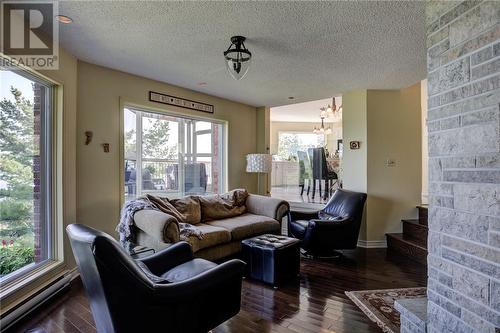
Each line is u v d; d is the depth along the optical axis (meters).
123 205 3.73
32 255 2.71
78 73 3.36
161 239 2.96
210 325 1.82
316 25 2.49
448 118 1.49
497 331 1.23
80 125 3.37
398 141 4.64
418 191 4.70
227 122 5.40
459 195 1.42
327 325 2.29
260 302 2.69
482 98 1.30
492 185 1.26
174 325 1.62
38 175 2.81
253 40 2.79
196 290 1.67
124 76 3.83
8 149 2.42
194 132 5.07
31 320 2.31
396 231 4.65
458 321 1.43
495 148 1.24
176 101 4.48
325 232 3.94
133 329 1.49
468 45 1.37
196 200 4.18
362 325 2.29
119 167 3.77
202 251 3.40
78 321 2.30
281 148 10.22
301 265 3.72
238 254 3.84
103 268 1.38
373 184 4.59
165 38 2.78
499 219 1.23
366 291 2.92
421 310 1.81
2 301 2.19
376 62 3.35
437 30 1.56
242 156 5.73
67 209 3.07
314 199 6.27
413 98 4.71
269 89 4.60
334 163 7.16
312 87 4.46
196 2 2.16
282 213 4.50
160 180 4.57
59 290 2.78
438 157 1.56
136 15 2.35
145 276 1.54
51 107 2.96
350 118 4.76
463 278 1.40
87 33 2.67
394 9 2.23
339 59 3.27
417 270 3.54
